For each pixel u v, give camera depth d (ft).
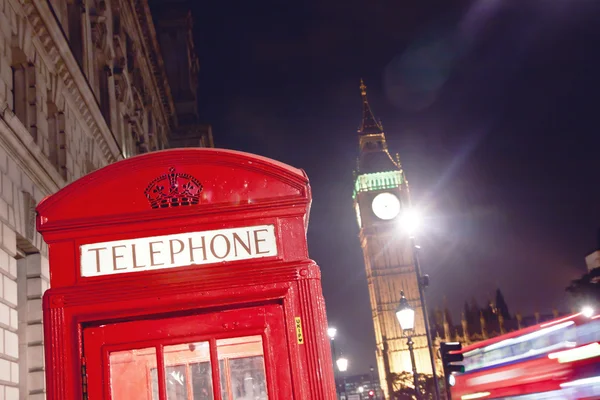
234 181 11.23
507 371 38.27
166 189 11.16
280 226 11.11
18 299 43.65
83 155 61.16
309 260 11.00
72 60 55.01
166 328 10.52
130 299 10.54
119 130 80.64
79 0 65.46
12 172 40.81
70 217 10.90
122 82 83.82
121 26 86.63
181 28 172.04
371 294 409.90
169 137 147.64
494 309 378.53
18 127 40.27
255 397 10.44
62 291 10.57
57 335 10.42
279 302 10.79
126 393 10.39
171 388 10.37
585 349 31.09
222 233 10.98
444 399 199.72
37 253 44.83
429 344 65.10
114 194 11.10
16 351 40.19
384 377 375.86
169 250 10.85
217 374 10.39
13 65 46.52
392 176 408.05
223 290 10.66
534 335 35.50
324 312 10.87
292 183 11.30
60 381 10.27
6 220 38.88
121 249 10.84
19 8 45.06
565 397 32.45
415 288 384.06
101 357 10.40
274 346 10.55
